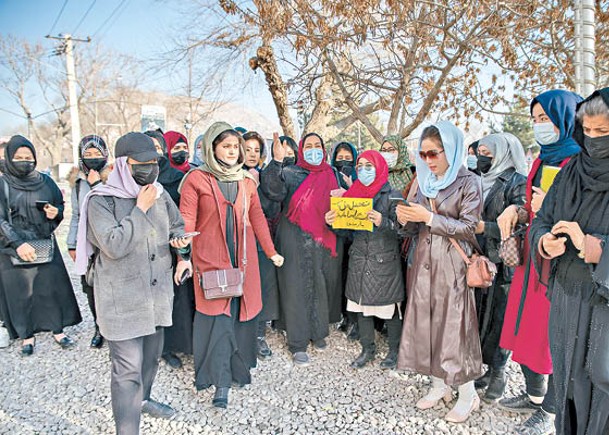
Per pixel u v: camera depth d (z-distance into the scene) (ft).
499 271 9.79
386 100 22.75
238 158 10.21
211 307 9.73
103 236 7.39
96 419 9.63
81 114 112.78
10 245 12.29
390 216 10.91
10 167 12.59
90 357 12.85
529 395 9.11
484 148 10.21
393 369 11.72
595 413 6.19
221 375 9.71
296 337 12.10
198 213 9.93
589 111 5.77
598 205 6.05
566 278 6.44
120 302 7.70
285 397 10.46
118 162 7.98
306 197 12.17
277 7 17.16
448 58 18.19
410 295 9.27
